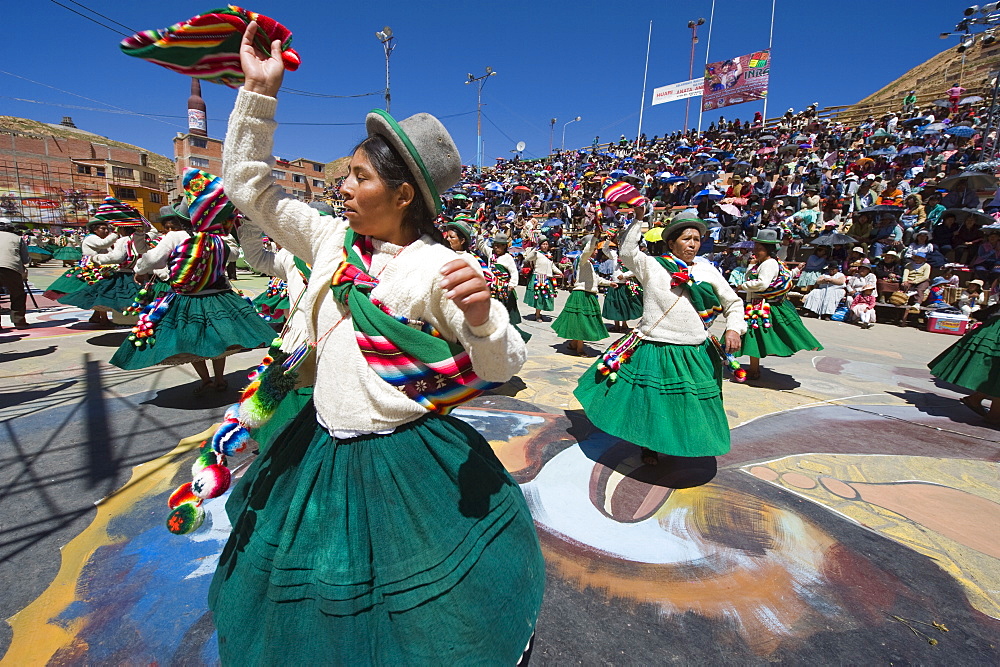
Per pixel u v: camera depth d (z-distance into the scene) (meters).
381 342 1.17
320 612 1.15
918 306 10.23
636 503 2.92
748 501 2.97
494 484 1.38
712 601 2.14
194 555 2.30
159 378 4.97
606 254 3.58
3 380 4.84
